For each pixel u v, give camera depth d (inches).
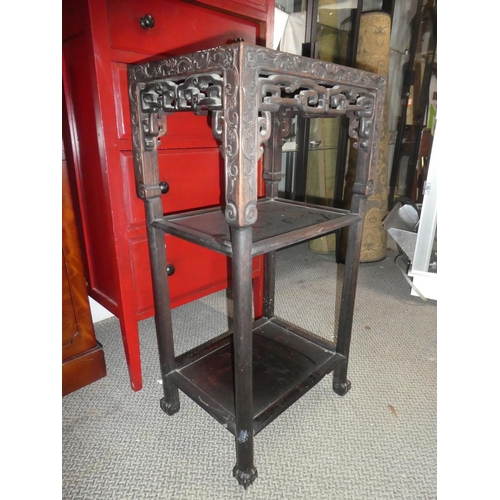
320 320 51.7
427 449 31.2
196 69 20.7
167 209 35.6
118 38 28.8
